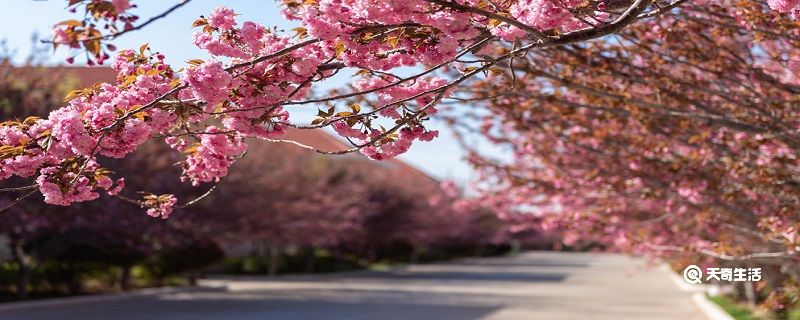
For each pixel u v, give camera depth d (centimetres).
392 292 2850
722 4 692
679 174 883
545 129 977
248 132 480
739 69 720
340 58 471
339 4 435
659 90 724
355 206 4084
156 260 2811
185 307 2105
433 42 449
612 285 3506
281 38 485
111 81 528
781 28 614
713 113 777
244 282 3403
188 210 2147
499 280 3859
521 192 1455
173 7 360
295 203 3067
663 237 1302
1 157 461
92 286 2581
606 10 463
